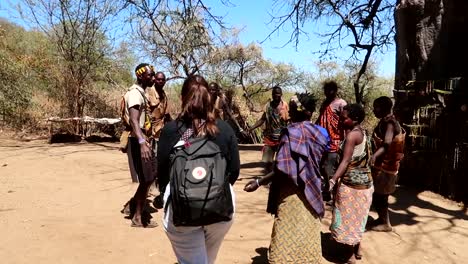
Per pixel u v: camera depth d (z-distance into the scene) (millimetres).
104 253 4496
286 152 3803
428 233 5496
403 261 4637
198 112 3023
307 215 3803
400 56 8234
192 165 2842
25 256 4340
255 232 5367
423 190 7621
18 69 14586
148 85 5340
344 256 4680
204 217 2824
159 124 5875
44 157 10250
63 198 6617
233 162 3113
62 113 14945
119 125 14891
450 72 7777
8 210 5867
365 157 4363
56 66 15008
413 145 7844
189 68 16359
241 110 19562
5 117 14750
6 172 8344
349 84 21469
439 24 7805
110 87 16281
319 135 3850
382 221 5484
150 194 6926
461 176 6992
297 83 24234
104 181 7863
